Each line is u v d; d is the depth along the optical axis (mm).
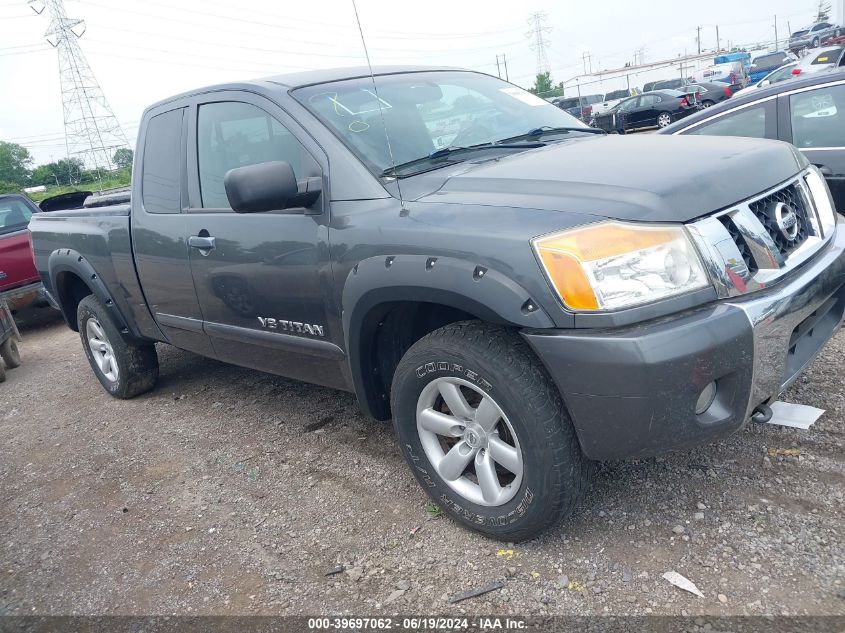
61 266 4879
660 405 2121
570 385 2209
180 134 3832
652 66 36938
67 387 5711
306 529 2979
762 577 2264
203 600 2637
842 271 2652
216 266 3488
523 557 2557
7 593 2908
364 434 3777
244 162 3414
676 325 2115
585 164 2635
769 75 19109
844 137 4629
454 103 3510
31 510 3607
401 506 3027
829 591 2164
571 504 2418
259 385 4844
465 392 2717
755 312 2195
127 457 4031
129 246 4168
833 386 3365
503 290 2238
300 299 3090
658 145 2889
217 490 3449
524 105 3793
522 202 2385
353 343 2857
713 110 5305
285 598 2562
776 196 2572
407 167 2930
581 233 2170
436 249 2414
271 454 3736
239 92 3467
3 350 6586
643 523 2625
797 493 2641
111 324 4715
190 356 5742
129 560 2988
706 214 2271
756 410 2602
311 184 2928
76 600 2781
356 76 3525
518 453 2432
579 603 2289
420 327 3000
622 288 2135
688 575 2328
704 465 2918
